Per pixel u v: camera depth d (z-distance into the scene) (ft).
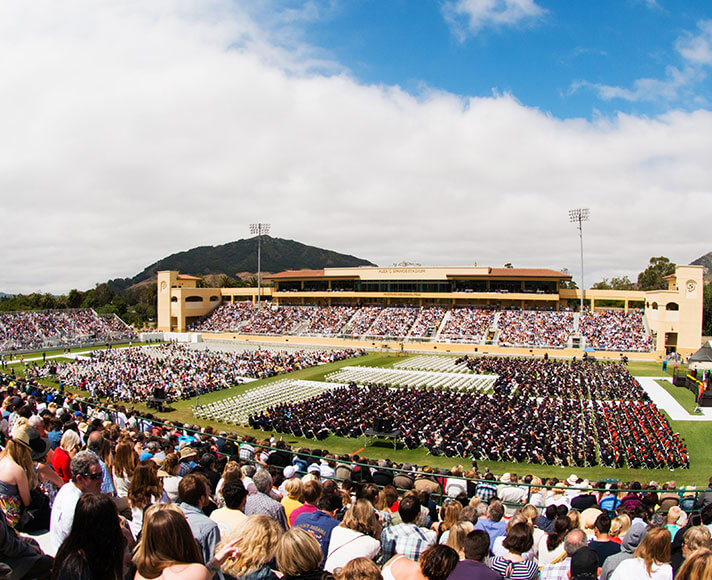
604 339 296.92
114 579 18.20
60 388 181.27
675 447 111.04
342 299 405.39
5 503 26.71
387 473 57.62
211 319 413.59
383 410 143.74
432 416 135.64
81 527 18.08
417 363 256.73
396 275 382.22
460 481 56.95
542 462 108.78
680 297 284.82
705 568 20.58
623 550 31.24
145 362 238.68
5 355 292.81
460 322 336.70
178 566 18.19
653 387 194.29
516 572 26.66
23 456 27.86
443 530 36.09
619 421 132.87
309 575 20.38
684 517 43.29
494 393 167.32
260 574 22.09
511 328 321.32
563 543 33.37
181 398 176.04
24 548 22.31
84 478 26.13
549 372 210.18
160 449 48.98
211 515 28.94
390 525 34.76
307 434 127.95
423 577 22.74
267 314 399.85
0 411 59.62
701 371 182.60
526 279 358.23
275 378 215.10
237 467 37.63
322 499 33.01
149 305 633.20
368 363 258.16
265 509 30.50
